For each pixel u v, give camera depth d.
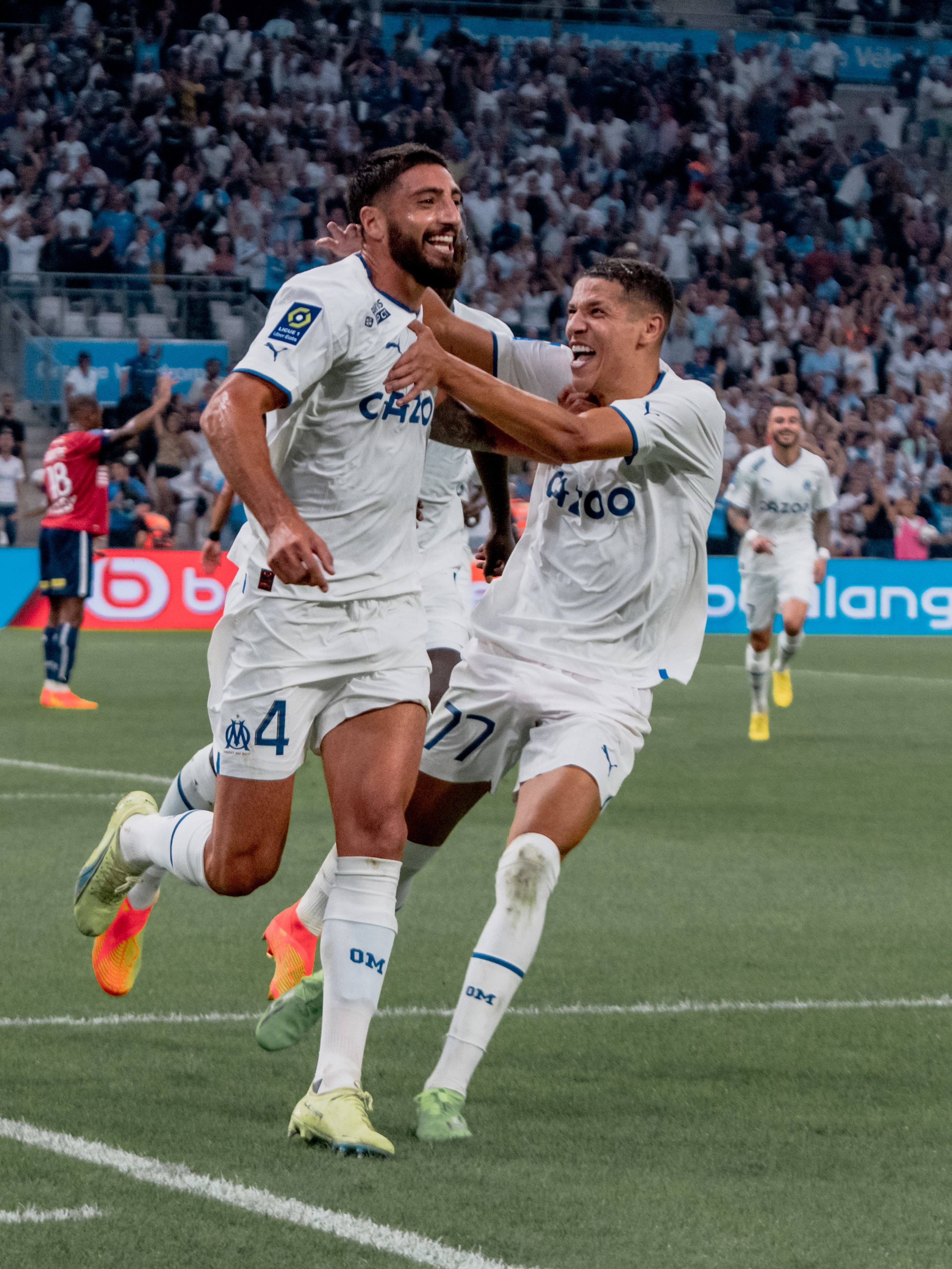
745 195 33.69
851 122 36.06
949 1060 5.31
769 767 12.70
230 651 4.92
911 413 31.25
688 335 30.78
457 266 4.70
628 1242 3.66
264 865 4.81
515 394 4.72
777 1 35.91
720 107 34.28
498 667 5.25
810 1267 3.54
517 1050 5.39
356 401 4.63
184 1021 5.63
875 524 28.67
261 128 31.12
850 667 21.91
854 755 13.42
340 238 5.56
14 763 11.98
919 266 34.06
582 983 6.31
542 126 32.94
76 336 27.33
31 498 26.28
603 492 5.18
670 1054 5.36
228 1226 3.71
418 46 33.38
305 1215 3.80
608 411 4.95
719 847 9.38
